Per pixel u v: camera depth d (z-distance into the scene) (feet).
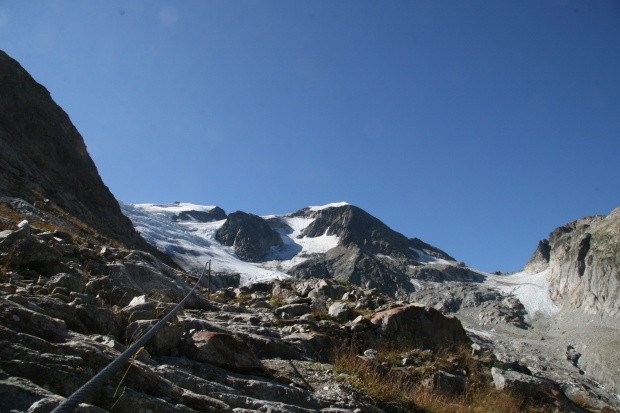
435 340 61.16
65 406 14.92
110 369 18.16
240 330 44.42
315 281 87.56
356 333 55.52
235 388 29.53
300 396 31.07
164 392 22.95
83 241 57.31
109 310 30.68
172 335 31.07
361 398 35.86
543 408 51.88
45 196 140.05
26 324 22.74
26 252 38.68
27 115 226.38
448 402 44.29
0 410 16.51
